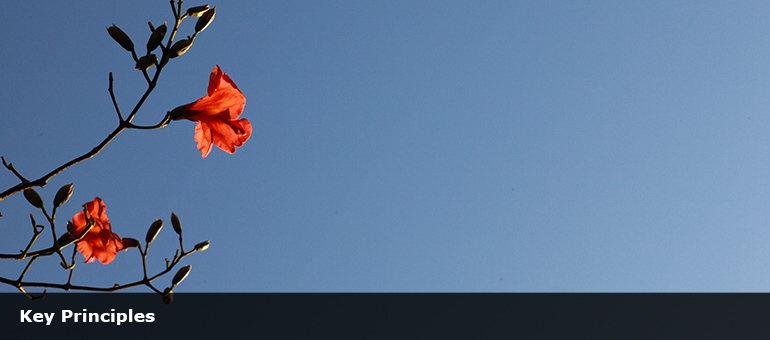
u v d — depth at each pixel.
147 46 1.28
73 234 1.38
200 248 1.43
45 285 1.35
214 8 1.30
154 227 1.42
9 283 1.33
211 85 1.35
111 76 1.27
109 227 1.42
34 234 1.31
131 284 1.40
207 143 1.37
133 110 1.27
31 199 1.31
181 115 1.35
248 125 1.39
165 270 1.41
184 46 1.28
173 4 1.28
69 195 1.32
